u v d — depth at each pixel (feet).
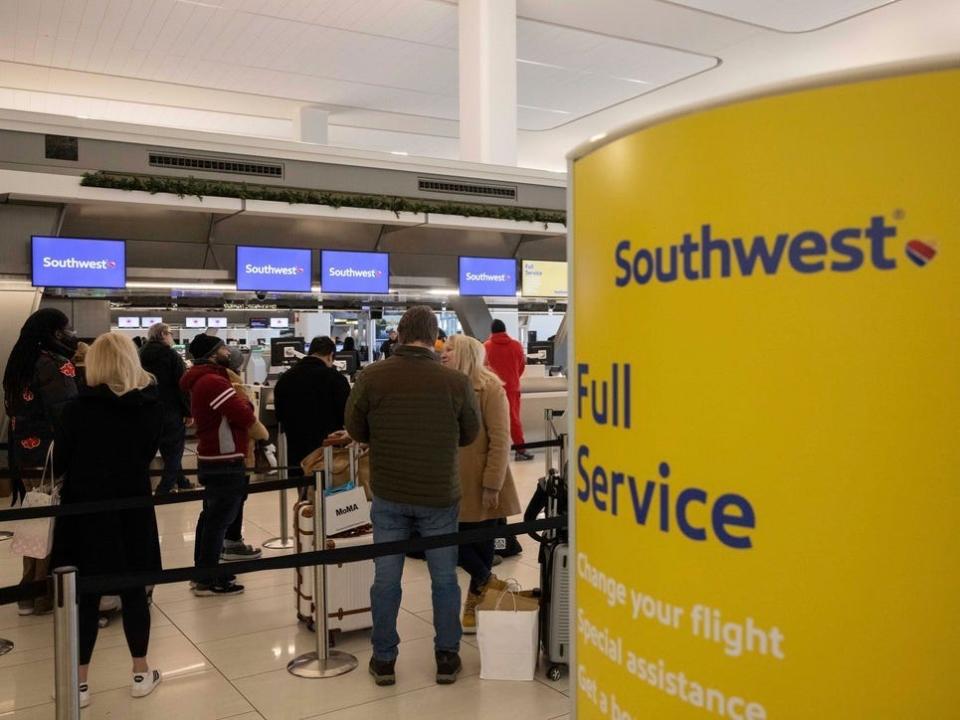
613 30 41.96
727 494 3.82
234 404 16.57
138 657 11.75
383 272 34.40
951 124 3.28
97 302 33.88
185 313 53.72
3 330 26.96
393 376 11.68
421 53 43.96
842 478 3.52
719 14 39.81
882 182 3.39
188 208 28.78
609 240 4.38
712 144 3.79
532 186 36.50
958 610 3.35
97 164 27.17
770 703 3.75
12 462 19.38
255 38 41.34
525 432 36.11
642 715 4.28
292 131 60.44
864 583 3.50
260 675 12.39
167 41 41.39
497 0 36.91
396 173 33.09
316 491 13.03
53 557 11.55
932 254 3.32
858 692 3.54
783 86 3.57
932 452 3.35
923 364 3.35
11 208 26.86
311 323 51.29
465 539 10.86
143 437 11.97
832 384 3.52
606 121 59.06
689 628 4.00
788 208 3.58
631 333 4.24
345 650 13.43
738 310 3.74
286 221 33.78
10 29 39.40
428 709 11.19
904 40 43.62
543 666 12.57
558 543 12.30
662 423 4.07
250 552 18.80
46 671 12.62
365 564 14.01
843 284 3.48
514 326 49.93
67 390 19.22
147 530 11.91
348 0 37.09
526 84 50.72
